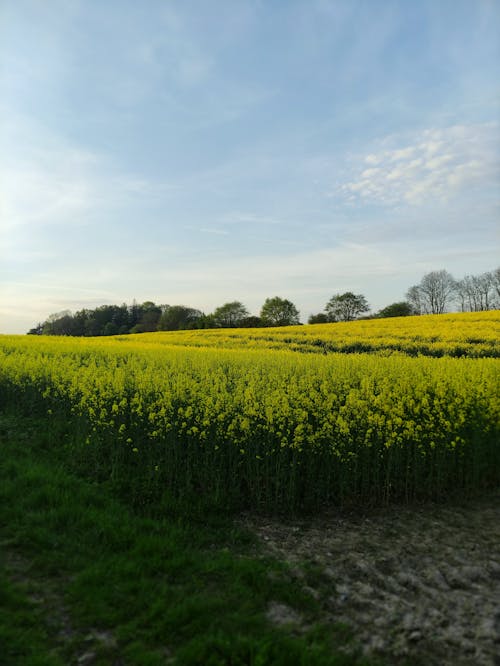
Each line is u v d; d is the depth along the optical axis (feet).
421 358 58.03
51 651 13.64
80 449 31.19
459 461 29.96
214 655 13.55
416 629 15.39
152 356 58.08
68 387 38.37
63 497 23.00
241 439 26.14
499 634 15.14
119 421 32.07
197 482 27.20
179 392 33.30
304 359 56.18
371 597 17.38
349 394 34.17
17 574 17.15
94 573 17.19
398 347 75.56
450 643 14.73
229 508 24.71
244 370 46.21
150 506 24.14
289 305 237.45
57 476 25.75
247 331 118.21
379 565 19.93
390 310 235.61
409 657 14.03
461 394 34.50
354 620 15.88
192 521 23.27
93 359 53.62
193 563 18.85
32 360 49.83
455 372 43.52
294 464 25.41
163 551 19.30
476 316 118.62
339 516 25.48
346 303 247.70
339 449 27.17
